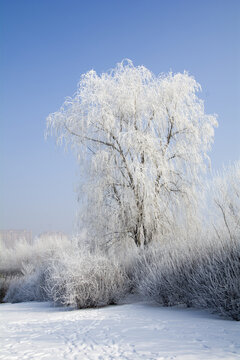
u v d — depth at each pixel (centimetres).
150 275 1018
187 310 806
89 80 1795
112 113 1728
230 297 683
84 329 648
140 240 1597
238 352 427
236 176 876
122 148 1691
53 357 461
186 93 1792
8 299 1705
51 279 1218
